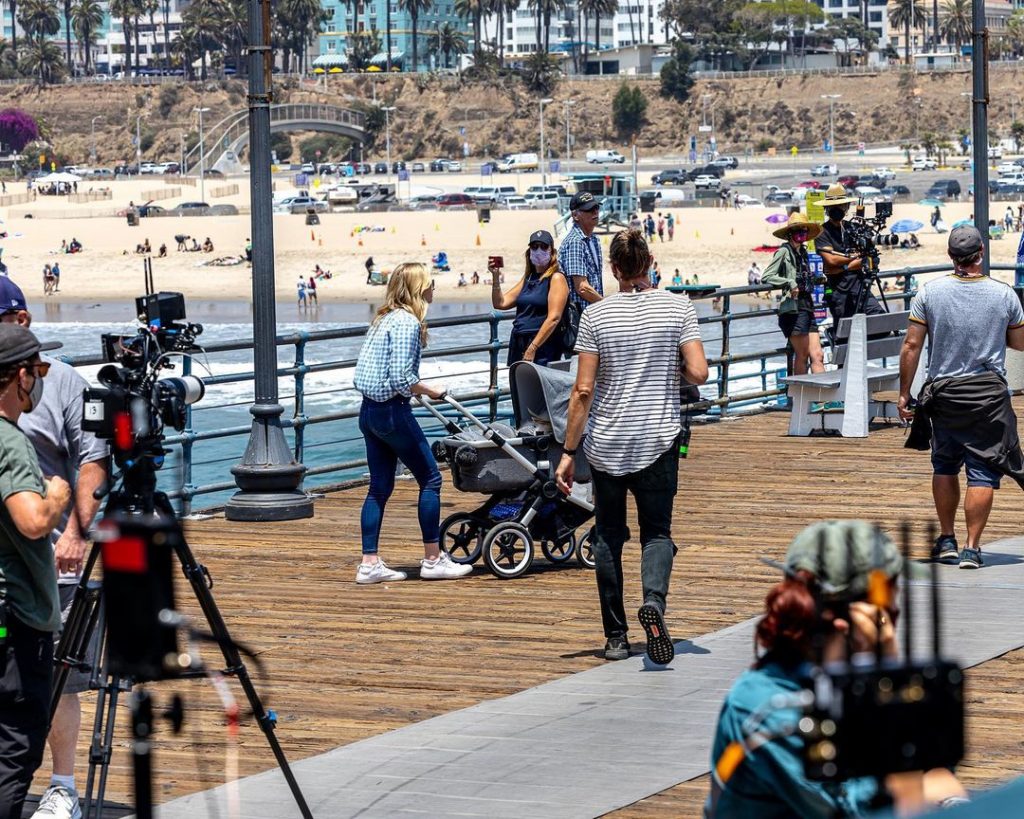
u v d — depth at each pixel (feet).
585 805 58.59
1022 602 89.66
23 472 49.62
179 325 57.00
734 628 88.33
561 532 106.11
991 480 98.89
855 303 176.35
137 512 54.75
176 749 68.18
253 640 88.17
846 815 32.99
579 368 79.05
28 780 51.49
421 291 101.09
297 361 135.85
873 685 28.04
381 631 90.17
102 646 57.16
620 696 74.18
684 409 160.25
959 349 98.07
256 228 125.49
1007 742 65.16
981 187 182.80
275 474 126.00
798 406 164.86
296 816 58.59
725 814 34.99
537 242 130.11
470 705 74.54
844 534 35.29
